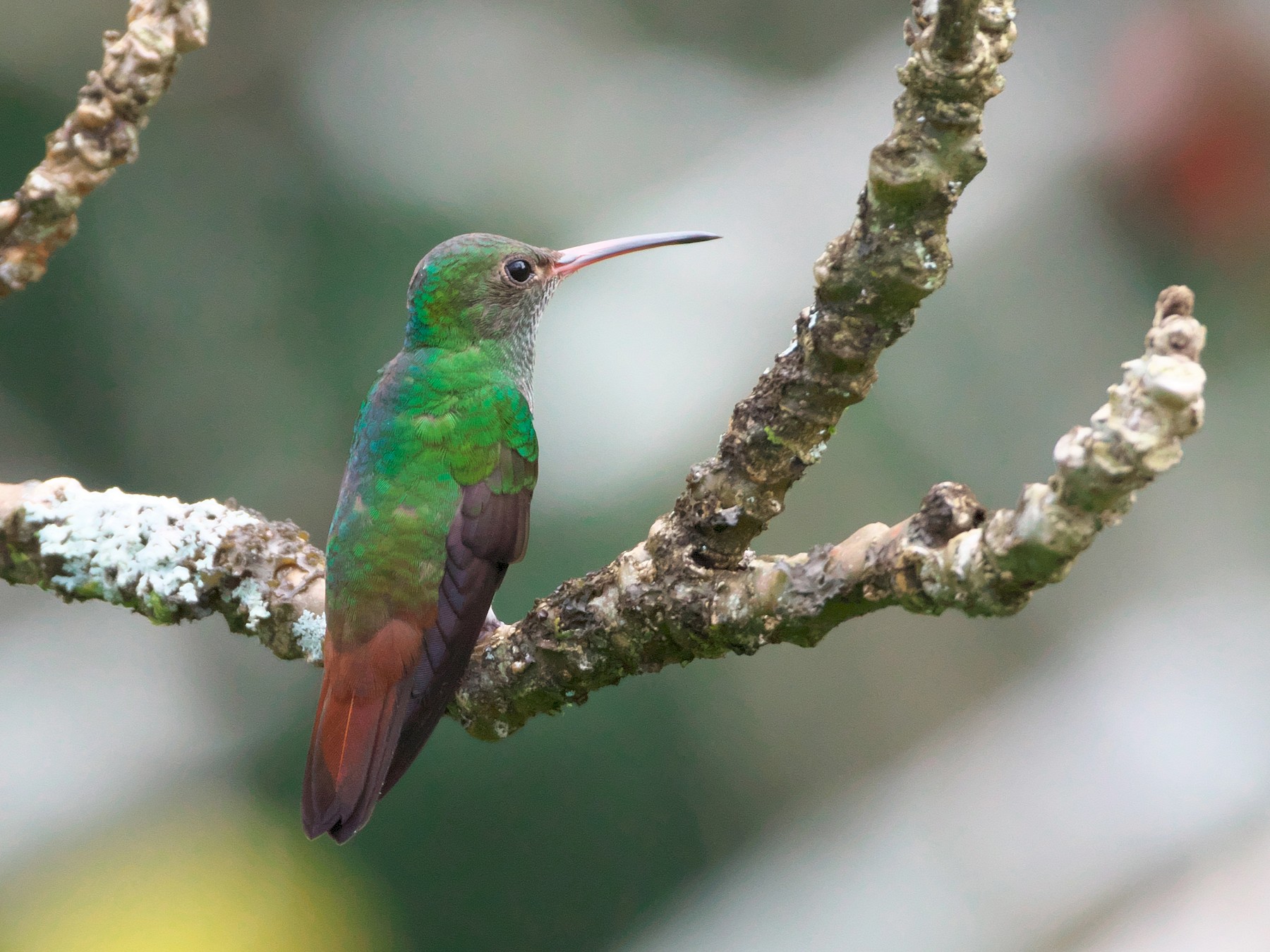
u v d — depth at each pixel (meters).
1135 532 8.16
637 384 7.48
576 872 7.87
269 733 8.14
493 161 8.58
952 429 7.36
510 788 7.85
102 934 7.36
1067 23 7.79
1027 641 8.38
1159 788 7.34
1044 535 3.60
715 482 4.57
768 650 8.22
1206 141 7.02
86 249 8.27
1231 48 6.91
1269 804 7.05
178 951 7.36
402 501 6.39
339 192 8.49
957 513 3.96
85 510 5.93
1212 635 7.89
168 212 8.35
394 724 5.71
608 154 8.65
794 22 9.20
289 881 7.65
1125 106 7.29
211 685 8.32
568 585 5.15
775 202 8.12
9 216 4.91
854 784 8.04
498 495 6.65
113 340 8.20
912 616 8.43
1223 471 7.92
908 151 3.92
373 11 9.12
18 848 7.60
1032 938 6.98
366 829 7.85
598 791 7.88
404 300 8.20
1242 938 6.34
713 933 7.62
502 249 7.42
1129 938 6.62
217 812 7.84
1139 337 7.38
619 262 8.02
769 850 7.88
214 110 8.73
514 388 7.03
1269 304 7.27
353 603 5.93
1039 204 7.55
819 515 7.20
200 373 8.16
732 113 8.80
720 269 7.83
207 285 8.30
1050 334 7.41
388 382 6.98
